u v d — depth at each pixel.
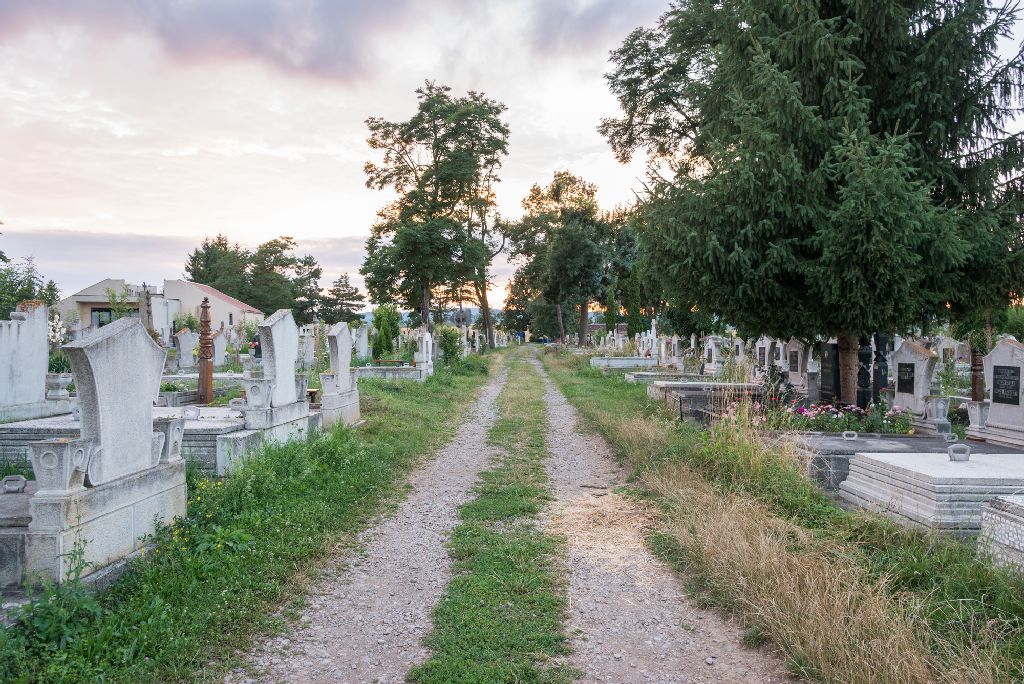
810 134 11.27
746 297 11.99
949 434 10.62
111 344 5.14
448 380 23.50
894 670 3.52
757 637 4.40
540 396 21.59
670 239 11.82
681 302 13.63
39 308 10.48
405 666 4.12
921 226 10.33
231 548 5.77
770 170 11.01
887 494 6.86
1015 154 11.65
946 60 11.30
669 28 23.09
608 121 28.88
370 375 22.39
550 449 12.05
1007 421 10.18
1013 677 3.57
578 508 7.89
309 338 23.69
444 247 41.50
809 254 11.77
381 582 5.56
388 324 29.53
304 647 4.36
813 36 11.40
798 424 11.24
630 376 23.73
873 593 4.65
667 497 7.81
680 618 4.82
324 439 9.91
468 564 5.91
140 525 5.50
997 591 4.55
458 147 42.59
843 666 3.71
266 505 7.09
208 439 8.23
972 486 6.07
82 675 3.70
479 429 14.47
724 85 14.35
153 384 5.85
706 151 15.21
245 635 4.44
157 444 5.90
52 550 4.54
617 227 57.75
